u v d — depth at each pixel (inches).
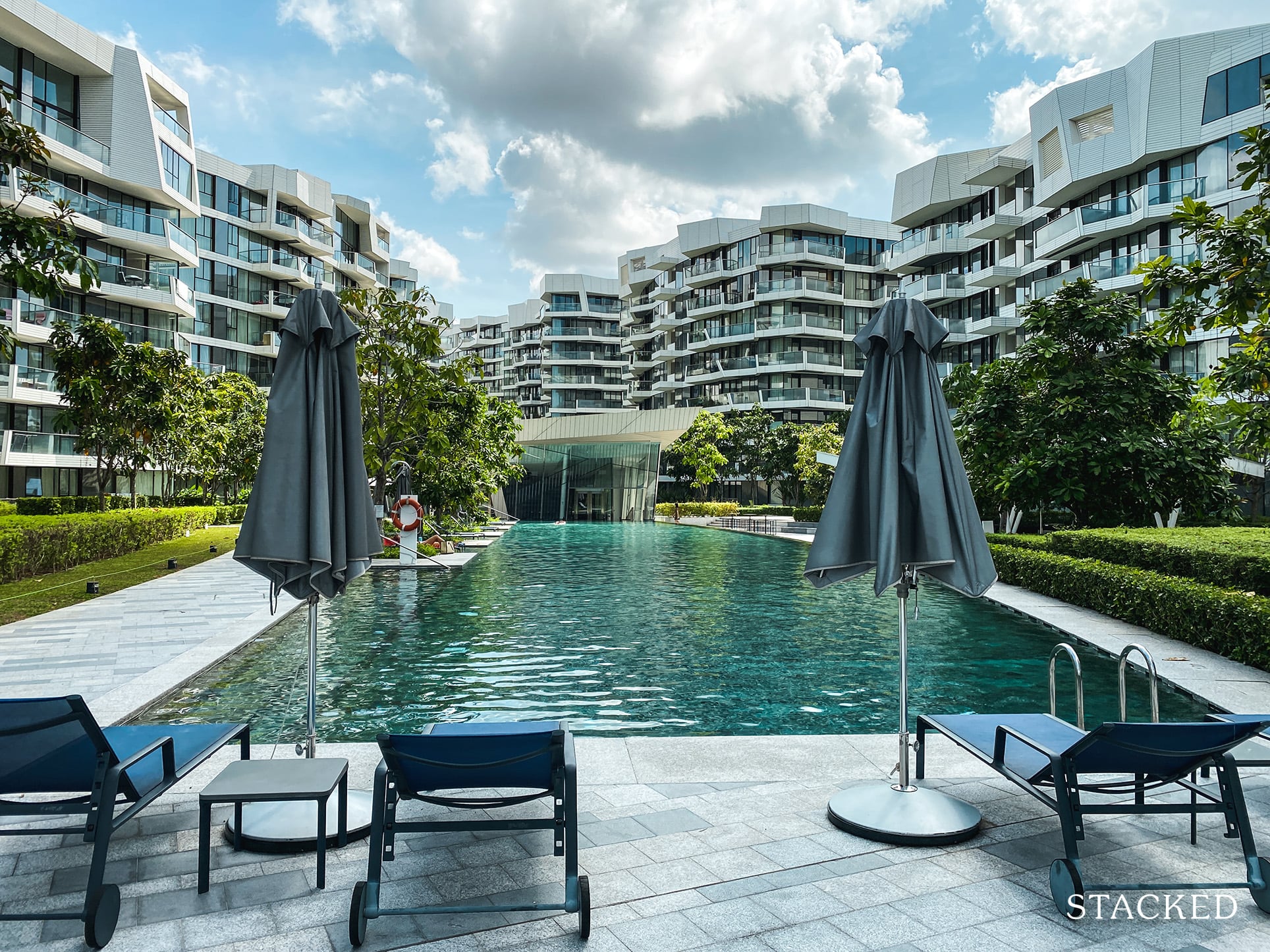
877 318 158.6
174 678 290.4
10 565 565.3
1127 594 413.4
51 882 128.8
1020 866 136.5
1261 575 362.3
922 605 522.3
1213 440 651.5
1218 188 1090.7
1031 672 328.5
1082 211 1269.7
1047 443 664.4
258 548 143.5
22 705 108.8
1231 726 122.4
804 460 1863.9
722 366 2432.3
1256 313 318.7
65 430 920.9
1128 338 675.4
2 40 1147.3
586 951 108.7
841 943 111.0
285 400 151.2
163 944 110.3
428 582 648.4
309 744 163.0
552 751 118.4
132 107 1318.9
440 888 126.9
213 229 1841.8
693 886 128.4
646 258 3085.6
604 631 424.8
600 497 1914.4
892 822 147.7
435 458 775.7
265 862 136.8
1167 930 115.5
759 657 358.6
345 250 2352.4
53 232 354.9
